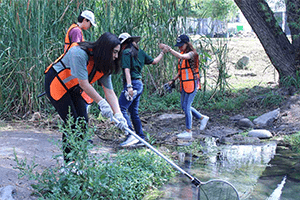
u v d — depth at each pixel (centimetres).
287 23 922
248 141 636
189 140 641
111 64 338
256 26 920
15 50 728
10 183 354
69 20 763
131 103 586
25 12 723
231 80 1171
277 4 934
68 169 354
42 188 343
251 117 778
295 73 909
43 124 682
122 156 468
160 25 866
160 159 478
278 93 883
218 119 792
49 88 364
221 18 1098
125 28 826
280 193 395
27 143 532
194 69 627
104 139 623
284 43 916
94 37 773
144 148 566
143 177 412
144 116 809
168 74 925
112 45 332
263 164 503
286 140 630
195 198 383
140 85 583
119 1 819
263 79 1166
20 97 753
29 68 717
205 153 561
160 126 741
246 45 1545
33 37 721
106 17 782
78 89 366
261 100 859
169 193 398
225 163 509
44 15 740
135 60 571
